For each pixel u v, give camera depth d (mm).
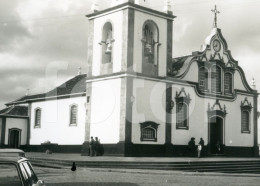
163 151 33469
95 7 35000
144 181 17297
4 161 6059
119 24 32562
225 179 19484
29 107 44469
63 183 15586
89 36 35125
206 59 37375
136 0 33125
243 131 40219
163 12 34312
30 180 6371
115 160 26844
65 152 38781
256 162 30875
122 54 32031
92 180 17016
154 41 33750
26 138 44469
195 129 35969
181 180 18312
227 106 38875
